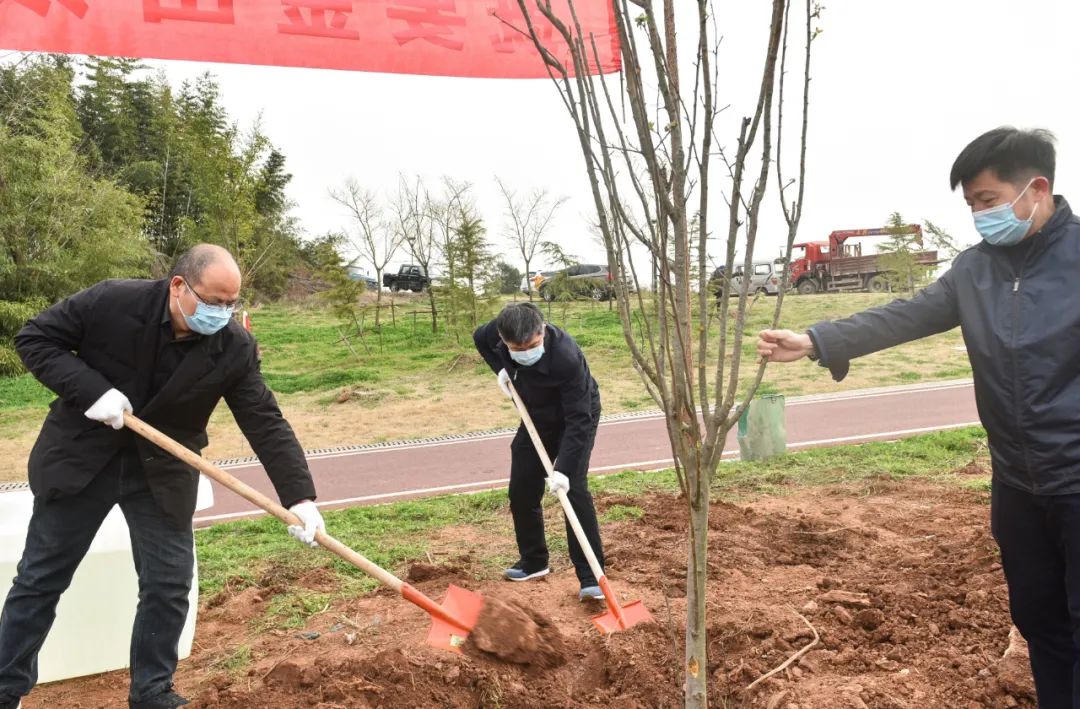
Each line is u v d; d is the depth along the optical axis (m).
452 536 5.77
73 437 2.88
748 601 4.11
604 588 3.83
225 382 3.07
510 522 6.08
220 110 23.91
